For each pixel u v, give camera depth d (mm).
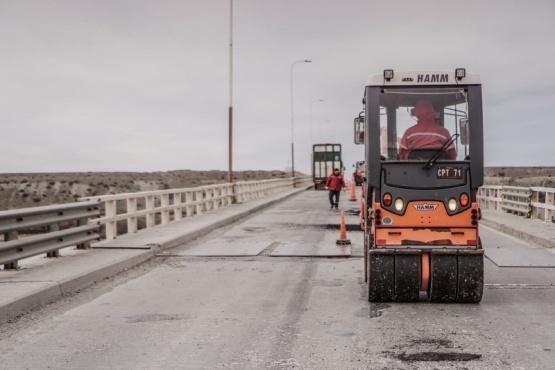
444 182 8555
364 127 9555
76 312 8328
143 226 26953
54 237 11969
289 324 7555
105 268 11164
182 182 96938
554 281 10508
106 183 88312
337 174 31359
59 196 67062
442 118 8742
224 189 30812
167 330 7309
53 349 6527
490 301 8898
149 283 10594
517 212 22906
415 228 8578
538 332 7082
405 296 8688
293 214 27641
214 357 6172
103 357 6215
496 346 6496
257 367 5828
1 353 6391
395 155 8680
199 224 19969
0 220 10125
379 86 8781
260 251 14625
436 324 7508
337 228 20672
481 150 8555
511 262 12492
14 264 10695
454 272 8445
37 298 8641
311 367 5809
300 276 11219
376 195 8648
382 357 6121
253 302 8914
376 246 8648
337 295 9406
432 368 5746
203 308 8523
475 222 8516
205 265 12648
